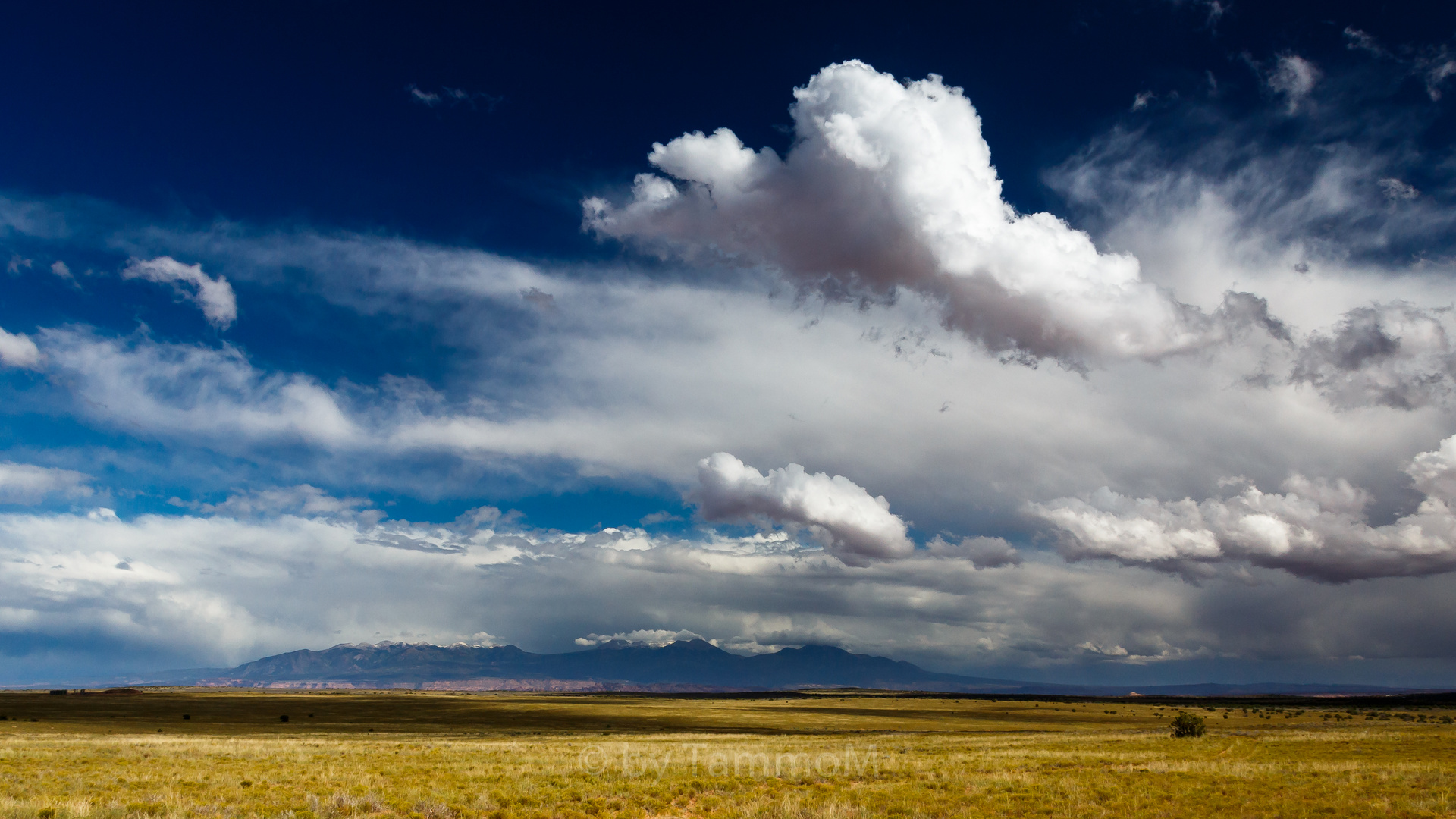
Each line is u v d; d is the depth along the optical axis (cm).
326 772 4109
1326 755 5319
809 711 17950
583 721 13250
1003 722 14212
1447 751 5484
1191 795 3488
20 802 2948
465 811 2997
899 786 3731
